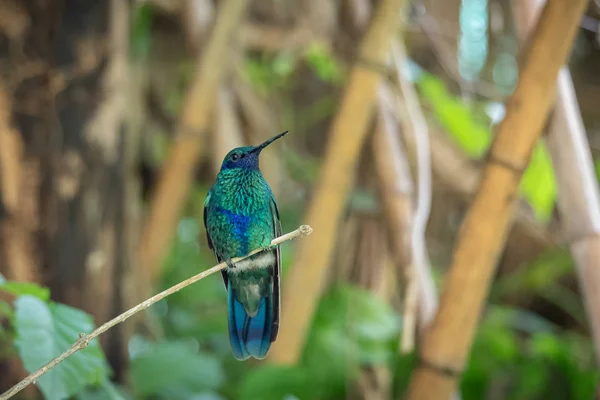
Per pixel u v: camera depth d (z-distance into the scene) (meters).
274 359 7.91
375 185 8.89
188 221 12.79
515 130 6.13
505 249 12.30
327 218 7.72
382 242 9.62
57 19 7.78
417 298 7.33
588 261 6.07
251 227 6.84
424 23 10.11
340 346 8.51
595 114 12.80
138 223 8.23
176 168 8.56
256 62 11.88
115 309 7.72
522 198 10.96
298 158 12.00
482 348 9.88
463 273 6.32
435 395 6.40
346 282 9.68
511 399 9.78
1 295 7.16
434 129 10.12
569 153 6.29
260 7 10.98
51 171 7.56
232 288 6.81
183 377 8.88
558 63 5.99
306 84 12.26
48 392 4.88
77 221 7.55
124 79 7.98
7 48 7.69
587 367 10.23
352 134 7.59
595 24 9.13
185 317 11.74
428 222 12.13
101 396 6.84
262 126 10.48
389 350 8.58
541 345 10.04
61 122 7.64
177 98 11.99
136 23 8.84
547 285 12.23
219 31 8.48
